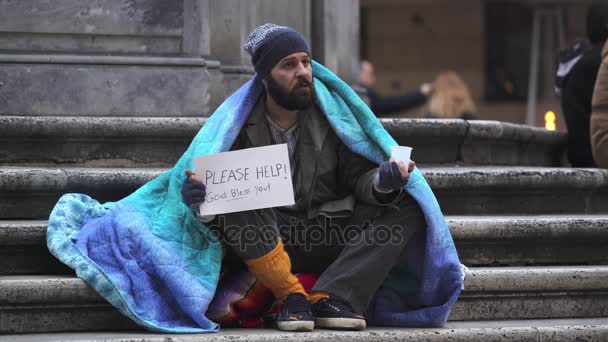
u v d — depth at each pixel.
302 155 13.04
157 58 17.22
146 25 17.25
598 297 13.91
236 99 13.09
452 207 15.63
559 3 42.16
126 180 14.49
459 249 14.51
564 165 20.92
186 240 12.60
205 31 17.84
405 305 12.99
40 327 12.35
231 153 12.41
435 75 56.19
